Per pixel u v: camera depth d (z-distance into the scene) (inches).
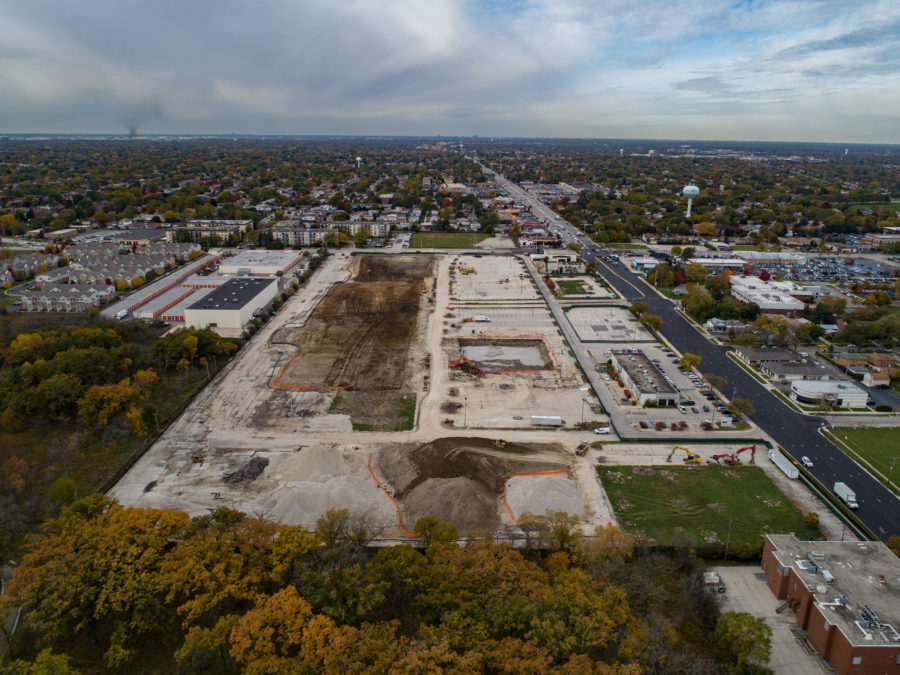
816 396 5974.4
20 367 5880.9
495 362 7130.9
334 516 3629.4
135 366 6294.3
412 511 4232.3
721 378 6314.0
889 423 5639.8
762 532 4077.3
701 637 3105.3
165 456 4936.0
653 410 5890.8
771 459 4980.3
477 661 2642.7
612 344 7775.6
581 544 3599.9
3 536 3961.6
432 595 3078.2
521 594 3083.2
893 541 3735.2
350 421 5561.0
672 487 4598.9
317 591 3073.3
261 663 2642.7
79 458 4874.5
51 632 3024.1
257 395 6077.8
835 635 2947.8
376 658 2701.8
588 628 2807.6
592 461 4958.2
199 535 3449.8
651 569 3449.8
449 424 5511.8
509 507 4286.4
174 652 3048.7
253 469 4739.2
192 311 7800.2
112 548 3321.9
